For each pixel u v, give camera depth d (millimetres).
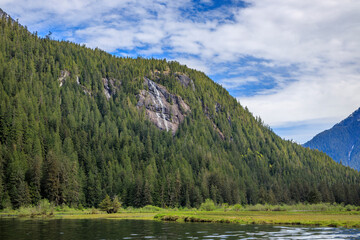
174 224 69812
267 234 51656
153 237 48250
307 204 177500
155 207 144750
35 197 132875
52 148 172250
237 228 60688
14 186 130250
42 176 139000
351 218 83562
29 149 162500
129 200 155375
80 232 54281
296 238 47062
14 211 120438
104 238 47094
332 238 47188
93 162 182500
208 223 72500
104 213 118812
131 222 75625
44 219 86312
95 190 155625
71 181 146750
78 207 144375
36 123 190000
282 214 108062
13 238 46844
